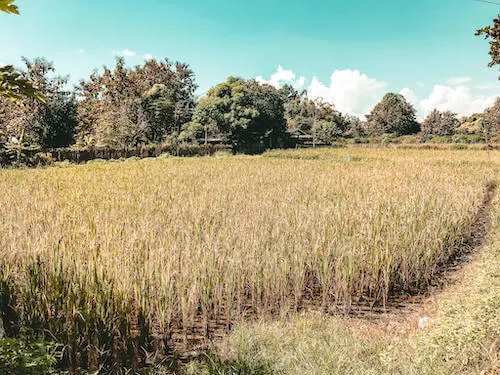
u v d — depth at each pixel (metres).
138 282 5.79
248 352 4.70
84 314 5.14
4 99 34.06
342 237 7.96
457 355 4.25
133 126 44.66
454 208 11.62
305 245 7.64
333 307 6.71
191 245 7.32
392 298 7.41
